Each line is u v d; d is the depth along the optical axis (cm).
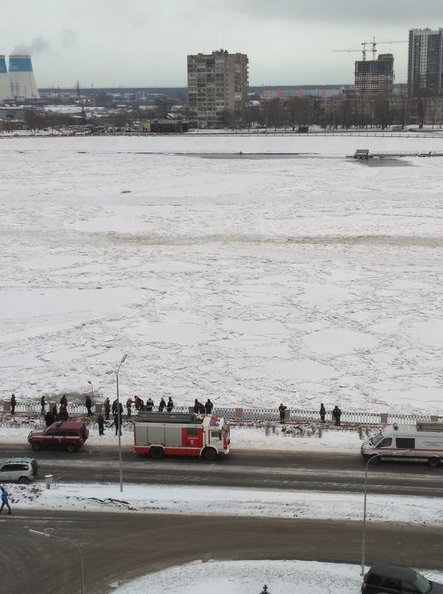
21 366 5984
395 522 3556
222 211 12975
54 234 11175
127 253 9950
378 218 12081
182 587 2988
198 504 3741
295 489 3950
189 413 4462
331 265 9169
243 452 4491
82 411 5172
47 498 3831
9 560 3247
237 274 8775
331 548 3325
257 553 3284
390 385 5578
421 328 6769
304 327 6850
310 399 5344
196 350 6325
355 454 4444
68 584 3050
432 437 4250
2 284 8362
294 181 16600
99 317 7181
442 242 10369
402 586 2836
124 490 3925
